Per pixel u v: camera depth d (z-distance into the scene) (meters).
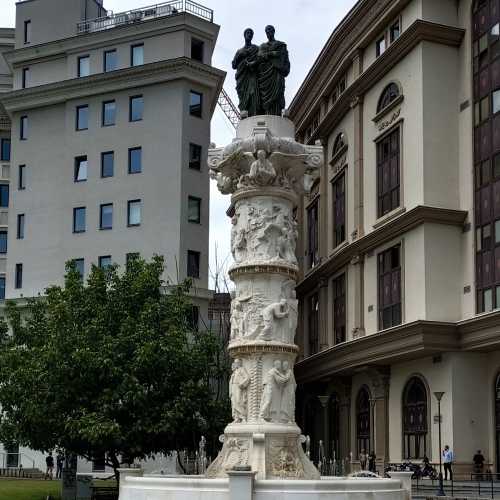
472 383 34.25
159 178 50.19
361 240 41.06
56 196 53.59
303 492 15.80
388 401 39.72
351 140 44.81
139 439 29.70
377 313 40.00
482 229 34.16
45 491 34.12
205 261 50.41
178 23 51.31
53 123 54.56
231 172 21.03
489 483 31.14
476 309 34.12
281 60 22.20
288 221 20.89
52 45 54.53
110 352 29.33
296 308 20.48
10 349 32.91
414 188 36.69
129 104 51.84
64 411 29.86
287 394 19.69
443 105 36.50
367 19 42.69
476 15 35.66
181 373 30.73
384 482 17.17
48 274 52.78
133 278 32.62
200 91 51.78
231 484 15.58
